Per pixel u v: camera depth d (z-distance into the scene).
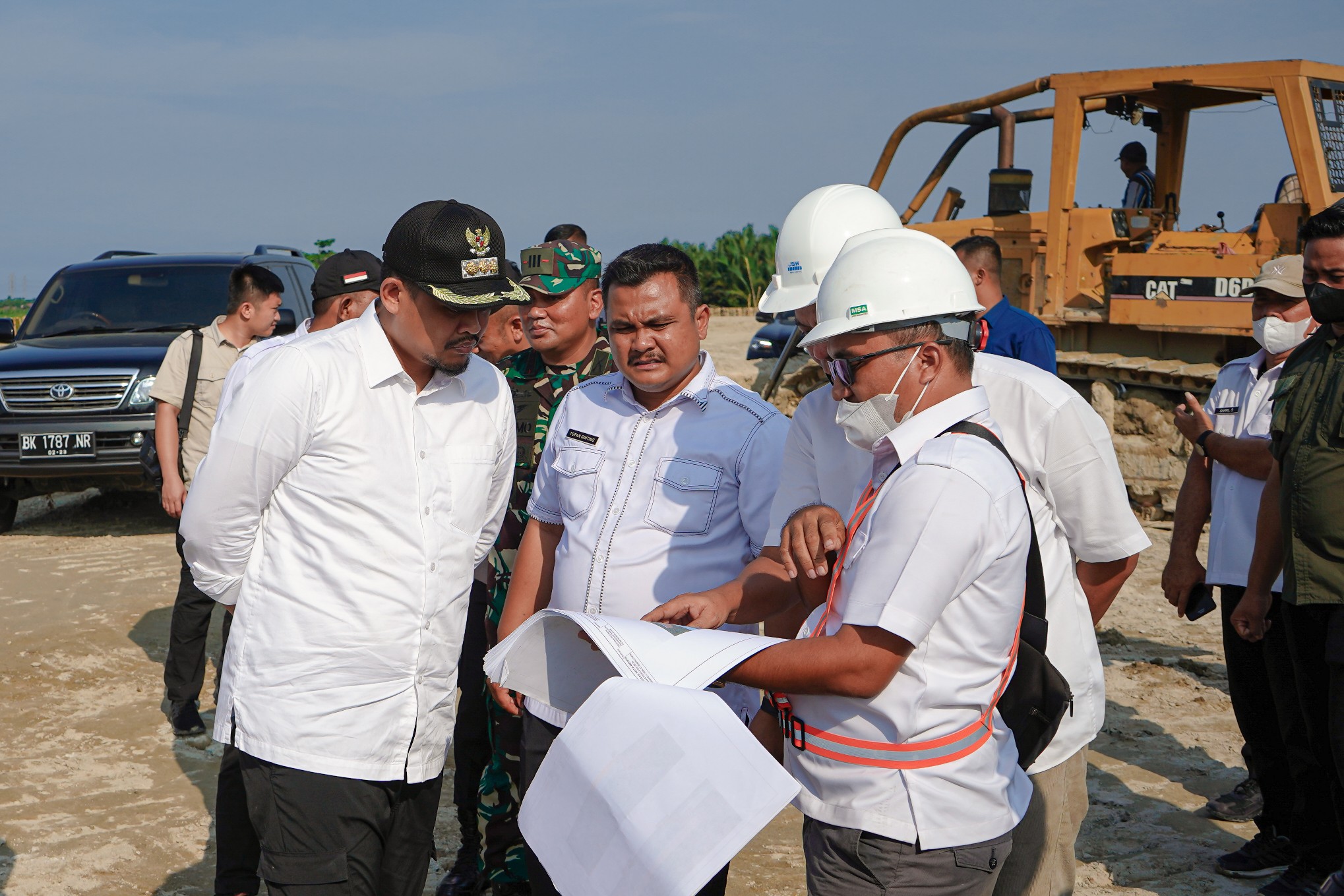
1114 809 4.68
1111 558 2.91
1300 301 4.27
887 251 2.28
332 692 2.67
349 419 2.67
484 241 2.61
